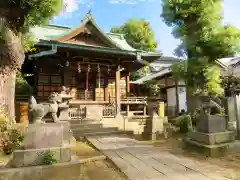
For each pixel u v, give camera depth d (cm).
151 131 998
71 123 1129
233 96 845
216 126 671
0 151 656
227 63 1833
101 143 815
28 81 1675
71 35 1295
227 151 635
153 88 1869
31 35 984
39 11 792
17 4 714
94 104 1430
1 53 739
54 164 464
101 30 1352
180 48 1145
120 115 1288
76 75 1473
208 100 703
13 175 427
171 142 880
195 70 1101
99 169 534
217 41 1042
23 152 458
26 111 1097
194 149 682
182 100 1831
